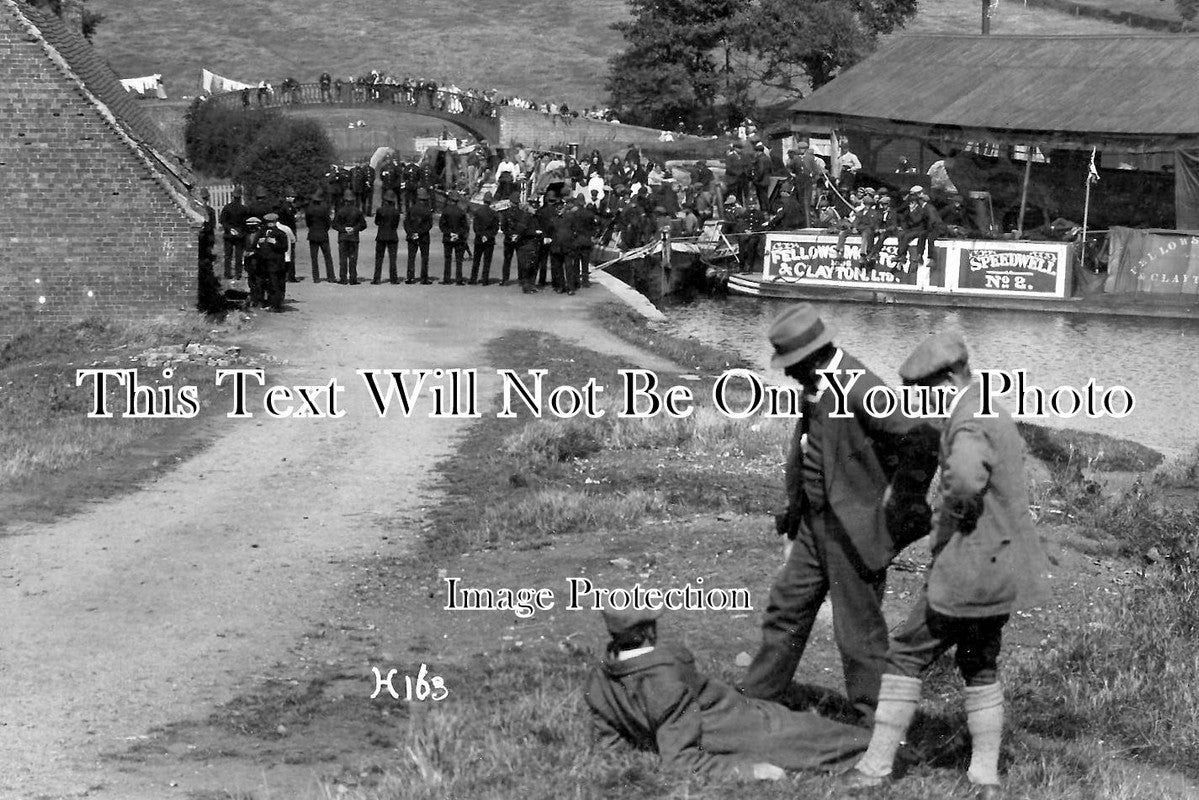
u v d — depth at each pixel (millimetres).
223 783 8961
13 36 32469
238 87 88938
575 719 9500
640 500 17031
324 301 37094
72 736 9914
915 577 13633
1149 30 103875
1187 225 47938
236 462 20562
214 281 35219
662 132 79062
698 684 8883
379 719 10172
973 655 8430
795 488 9039
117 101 38531
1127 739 9922
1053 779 8750
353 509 17656
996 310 46219
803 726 8773
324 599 13562
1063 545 15141
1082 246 46438
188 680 11164
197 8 122250
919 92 56344
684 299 48812
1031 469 20641
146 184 32938
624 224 50344
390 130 87938
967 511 8195
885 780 8359
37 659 11750
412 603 13305
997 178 55844
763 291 48625
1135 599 12648
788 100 84938
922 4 112625
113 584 14125
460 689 10625
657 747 8742
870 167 57219
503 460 20344
